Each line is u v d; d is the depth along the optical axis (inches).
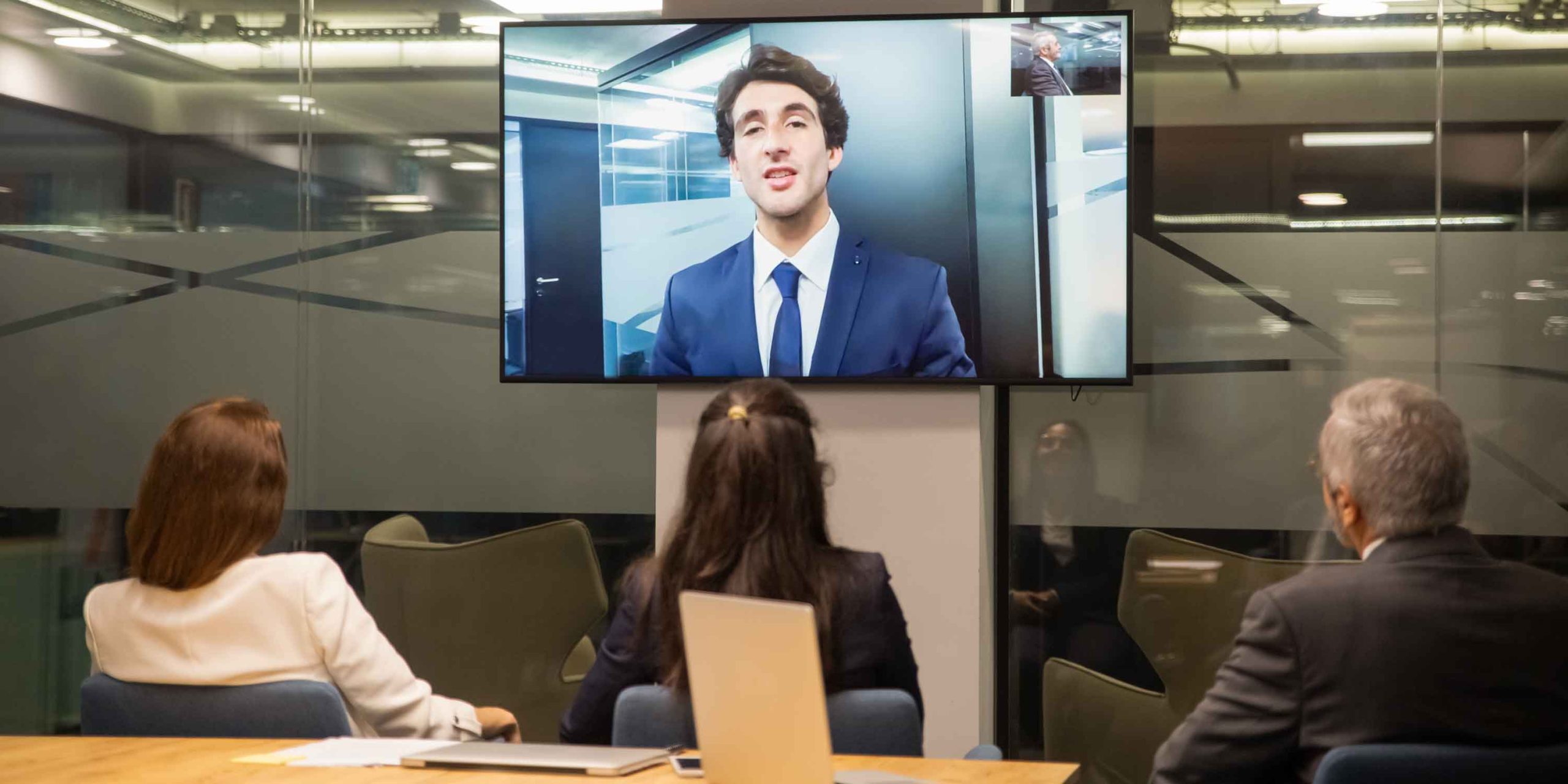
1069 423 149.8
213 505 82.4
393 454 157.0
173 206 161.0
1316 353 143.9
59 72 163.5
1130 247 133.4
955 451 137.0
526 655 151.3
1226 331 145.9
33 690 161.5
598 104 142.3
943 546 136.6
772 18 139.3
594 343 142.1
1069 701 147.3
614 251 141.9
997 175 135.9
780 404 78.7
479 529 155.6
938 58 136.7
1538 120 140.7
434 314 157.1
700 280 140.3
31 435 161.6
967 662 135.6
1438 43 142.8
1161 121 148.1
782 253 138.8
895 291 137.1
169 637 81.5
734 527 74.9
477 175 157.1
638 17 155.7
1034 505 150.2
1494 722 65.4
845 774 65.9
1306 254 144.5
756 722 57.2
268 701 79.6
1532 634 65.9
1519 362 139.9
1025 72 135.6
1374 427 70.1
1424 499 68.4
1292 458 143.8
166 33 162.7
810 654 54.2
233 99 161.2
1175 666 144.7
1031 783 66.8
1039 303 135.2
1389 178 143.3
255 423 85.4
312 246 158.9
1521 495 139.2
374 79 159.5
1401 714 65.5
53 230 162.1
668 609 75.6
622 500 153.7
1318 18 145.6
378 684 86.1
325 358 158.2
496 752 71.8
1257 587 142.5
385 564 153.2
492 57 157.6
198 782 66.6
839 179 138.1
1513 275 140.6
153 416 160.1
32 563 161.5
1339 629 66.7
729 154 139.9
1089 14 134.6
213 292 160.1
